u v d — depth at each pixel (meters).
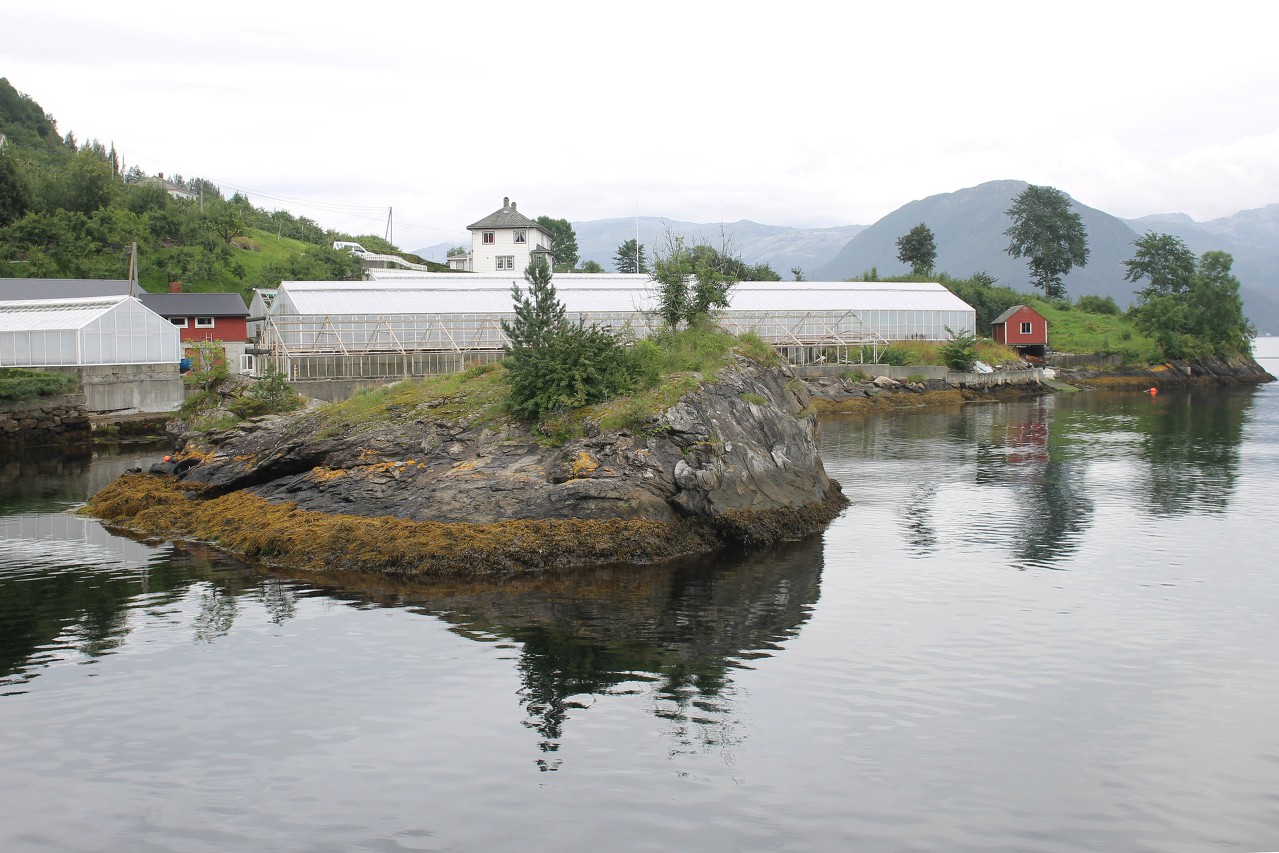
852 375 103.25
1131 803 18.72
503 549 35.53
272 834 17.73
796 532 40.91
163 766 20.34
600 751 20.88
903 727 22.02
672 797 18.97
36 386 72.75
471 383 46.47
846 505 47.50
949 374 108.94
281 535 37.59
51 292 94.00
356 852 17.12
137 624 29.39
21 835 17.75
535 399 41.50
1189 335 141.38
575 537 36.44
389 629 28.83
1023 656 26.45
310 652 26.89
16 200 122.50
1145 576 34.47
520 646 27.34
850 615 30.09
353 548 36.28
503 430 41.72
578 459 38.84
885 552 38.22
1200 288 145.38
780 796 18.98
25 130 193.88
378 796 19.06
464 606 31.08
